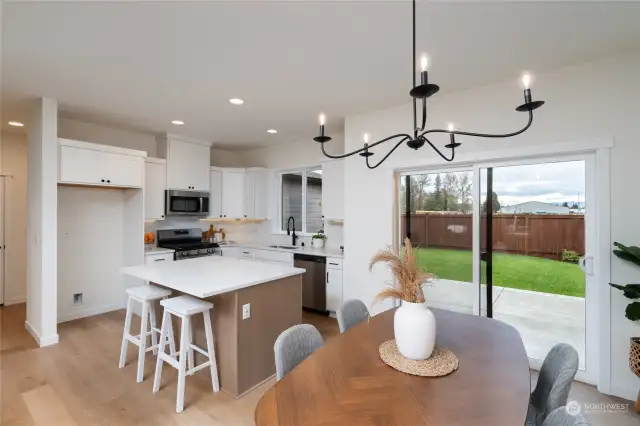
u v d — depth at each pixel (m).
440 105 3.31
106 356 3.14
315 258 4.50
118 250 4.61
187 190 5.07
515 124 2.91
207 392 2.56
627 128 2.45
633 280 2.44
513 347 1.73
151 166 4.67
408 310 1.59
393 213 3.67
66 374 2.79
